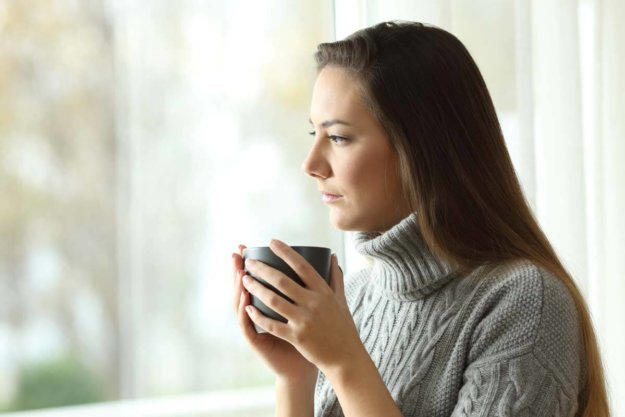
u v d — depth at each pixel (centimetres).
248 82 381
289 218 387
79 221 443
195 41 393
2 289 443
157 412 443
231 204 397
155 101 407
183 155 409
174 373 443
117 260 446
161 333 444
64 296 454
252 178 391
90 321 457
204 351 433
